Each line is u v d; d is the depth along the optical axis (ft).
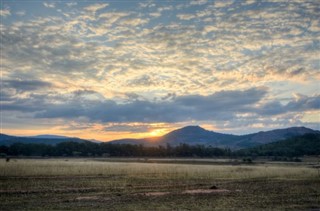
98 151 580.30
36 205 67.10
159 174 151.84
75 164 199.41
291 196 87.40
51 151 535.19
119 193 88.53
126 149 601.21
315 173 173.68
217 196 86.02
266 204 72.69
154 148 620.49
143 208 65.62
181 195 86.99
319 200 80.12
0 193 81.41
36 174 130.72
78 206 66.95
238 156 591.78
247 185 117.19
